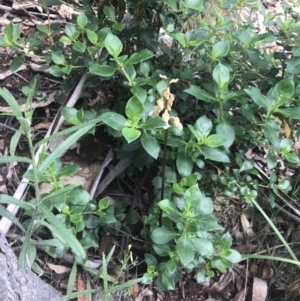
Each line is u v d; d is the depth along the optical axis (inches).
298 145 88.7
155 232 60.2
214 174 71.8
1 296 51.5
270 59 75.4
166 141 58.9
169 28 68.6
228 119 64.9
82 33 70.5
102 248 73.5
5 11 101.8
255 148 86.3
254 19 105.7
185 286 75.0
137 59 60.9
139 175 80.3
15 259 56.7
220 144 59.1
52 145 76.0
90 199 64.1
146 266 73.7
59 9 103.1
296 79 69.0
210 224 58.3
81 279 68.8
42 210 47.1
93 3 90.0
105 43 60.0
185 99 71.2
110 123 54.6
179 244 56.7
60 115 76.2
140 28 75.4
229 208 83.3
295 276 77.6
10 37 69.3
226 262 64.4
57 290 66.2
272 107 59.7
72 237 46.3
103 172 79.7
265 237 81.7
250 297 75.8
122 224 75.0
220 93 60.7
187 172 61.7
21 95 88.9
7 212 55.3
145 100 59.9
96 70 60.7
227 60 75.4
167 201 58.8
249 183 73.1
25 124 40.5
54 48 74.6
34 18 102.0
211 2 95.6
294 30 72.4
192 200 57.4
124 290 69.4
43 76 90.8
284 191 73.8
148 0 71.4
